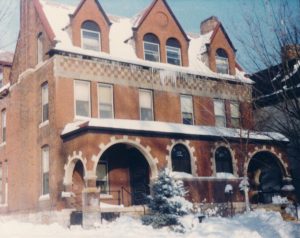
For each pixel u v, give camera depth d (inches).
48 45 969.5
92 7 1010.7
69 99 928.9
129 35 1112.8
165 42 1110.4
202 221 675.4
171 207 714.2
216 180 944.9
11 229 724.0
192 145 935.7
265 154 1056.8
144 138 869.2
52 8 1070.4
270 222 616.4
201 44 1247.5
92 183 788.6
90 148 801.6
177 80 1087.0
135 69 1030.4
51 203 887.1
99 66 981.2
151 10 1104.8
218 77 1136.2
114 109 981.2
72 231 680.4
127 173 968.9
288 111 442.3
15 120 1091.9
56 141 893.2
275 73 465.7
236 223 628.7
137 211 832.3
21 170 1026.7
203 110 1107.9
